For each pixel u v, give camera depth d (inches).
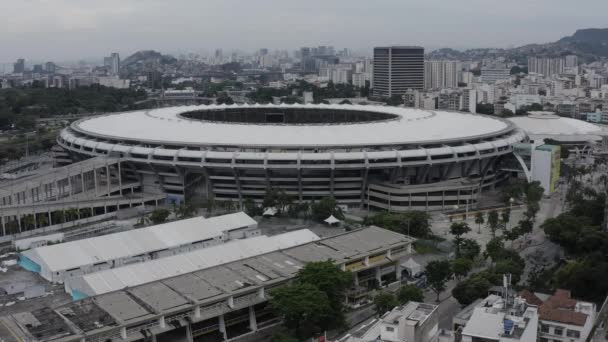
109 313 6520.7
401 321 5723.4
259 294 7263.8
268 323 7436.0
